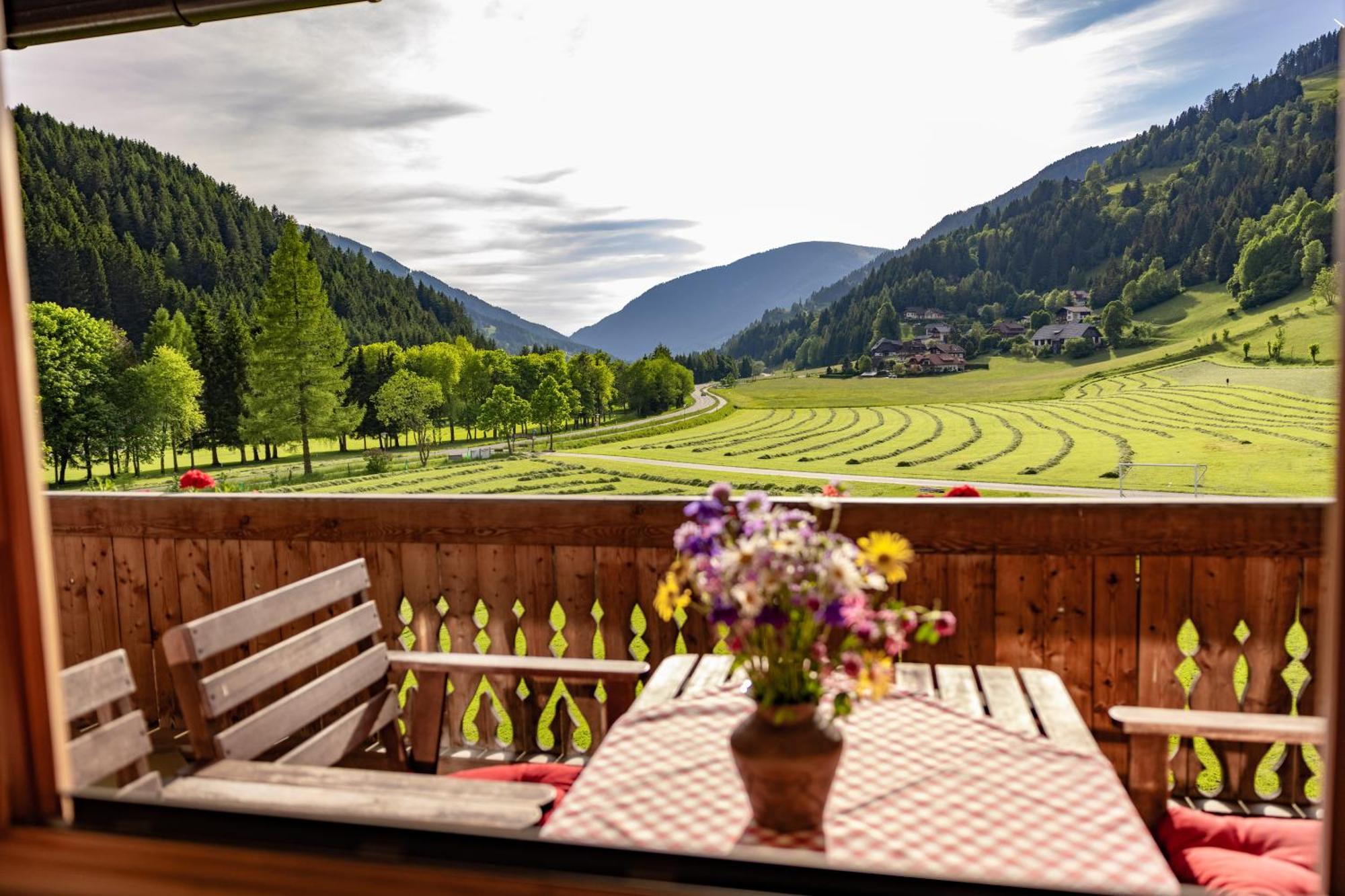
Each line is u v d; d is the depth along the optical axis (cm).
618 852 117
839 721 181
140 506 334
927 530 270
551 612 300
